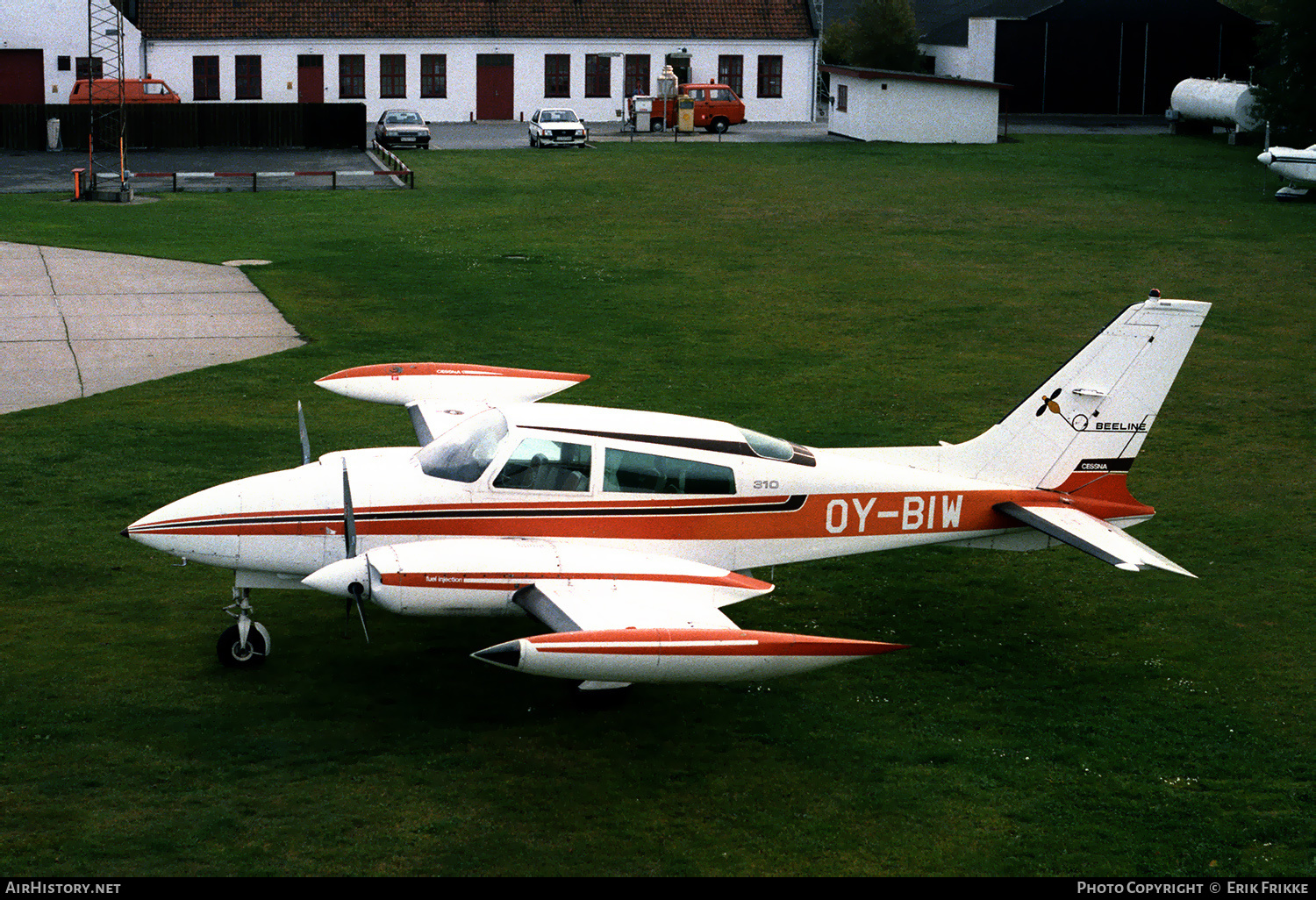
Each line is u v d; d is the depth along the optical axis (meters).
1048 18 63.25
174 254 28.56
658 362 20.11
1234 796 8.59
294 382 18.69
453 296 24.58
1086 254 29.67
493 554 9.35
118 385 18.33
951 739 9.35
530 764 8.84
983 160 48.03
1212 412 18.02
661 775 8.74
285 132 51.44
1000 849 7.93
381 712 9.53
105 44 56.31
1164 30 63.91
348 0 61.31
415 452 10.77
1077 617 11.72
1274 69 49.34
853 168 45.56
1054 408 11.23
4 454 15.09
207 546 9.62
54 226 31.77
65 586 11.57
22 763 8.55
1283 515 14.12
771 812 8.31
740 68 65.19
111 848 7.62
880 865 7.73
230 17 59.28
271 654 10.48
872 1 67.75
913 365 20.33
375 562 9.09
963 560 13.20
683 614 8.96
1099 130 59.94
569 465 10.10
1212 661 10.76
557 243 30.52
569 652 8.19
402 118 51.47
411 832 7.93
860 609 11.86
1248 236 31.94
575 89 63.91
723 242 30.98
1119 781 8.78
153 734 9.02
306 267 27.31
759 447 10.60
